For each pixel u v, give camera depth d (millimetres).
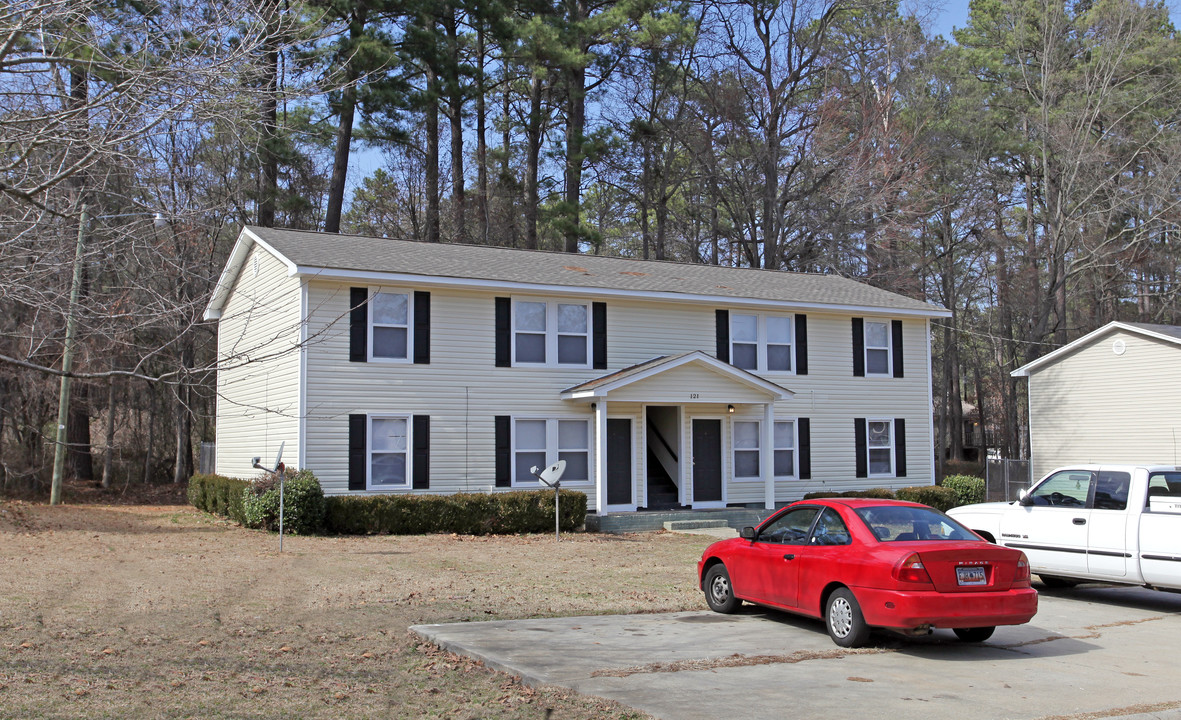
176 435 37938
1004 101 45062
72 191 8938
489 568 15391
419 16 30844
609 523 22688
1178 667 8844
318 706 7047
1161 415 29469
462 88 33188
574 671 8195
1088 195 39750
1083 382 31891
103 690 7316
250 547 17672
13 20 6969
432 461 22094
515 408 23156
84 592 12078
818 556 9992
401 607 11594
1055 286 41656
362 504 20344
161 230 11633
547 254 27578
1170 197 40094
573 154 38844
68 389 28875
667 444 25672
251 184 29016
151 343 25875
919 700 7402
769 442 24609
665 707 7047
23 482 31203
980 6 50031
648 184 46406
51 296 8812
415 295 22172
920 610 8977
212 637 9508
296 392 21047
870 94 43188
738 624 10781
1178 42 43562
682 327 25609
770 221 42406
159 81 7395
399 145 36625
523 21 34906
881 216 41219
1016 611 9289
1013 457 47406
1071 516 13273
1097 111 39250
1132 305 50969
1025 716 6977
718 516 23875
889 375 28656
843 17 45219
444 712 6918
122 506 29656
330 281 21203
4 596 11539
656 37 37562
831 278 31766
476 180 45906
